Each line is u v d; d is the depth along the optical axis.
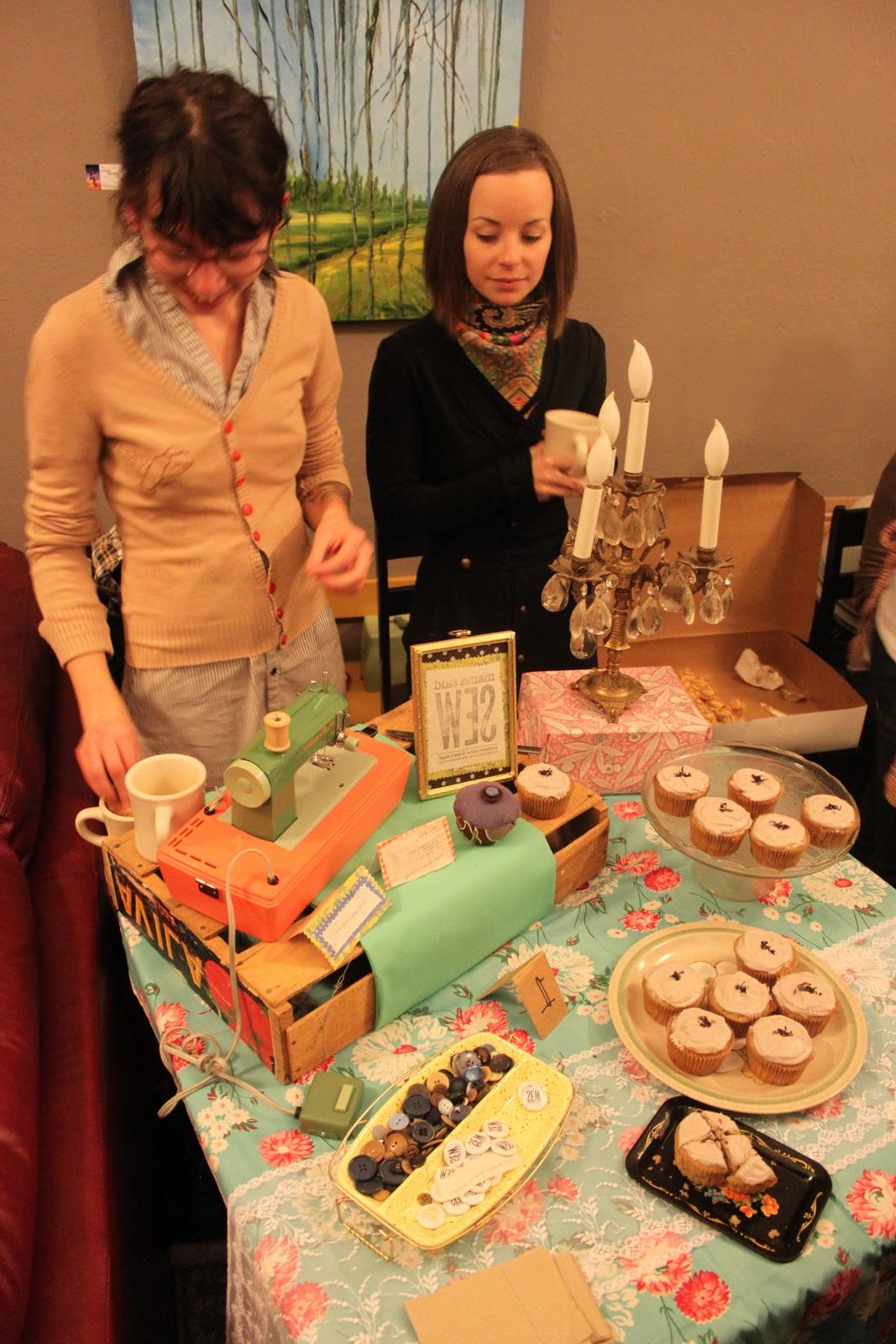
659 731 1.59
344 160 2.36
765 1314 0.98
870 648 2.17
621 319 2.77
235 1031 1.26
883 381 3.05
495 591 1.94
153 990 1.34
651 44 2.41
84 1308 1.19
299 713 1.34
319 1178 1.09
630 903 1.46
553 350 1.85
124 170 1.16
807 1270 1.02
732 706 2.65
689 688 2.65
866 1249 1.04
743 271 2.77
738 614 2.80
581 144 2.50
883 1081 1.21
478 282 1.70
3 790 1.67
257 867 1.25
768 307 2.84
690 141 2.55
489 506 1.79
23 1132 1.23
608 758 1.60
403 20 2.22
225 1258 1.73
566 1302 0.97
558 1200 1.07
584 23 2.35
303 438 1.57
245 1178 1.09
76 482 1.44
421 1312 0.96
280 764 1.25
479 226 1.63
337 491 1.68
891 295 2.90
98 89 2.21
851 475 3.20
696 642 2.80
